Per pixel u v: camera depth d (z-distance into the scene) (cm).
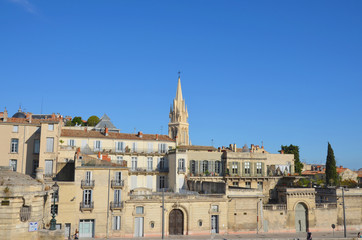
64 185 5128
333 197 6644
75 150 6512
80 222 5178
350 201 6619
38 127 6319
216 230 5716
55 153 6162
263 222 5972
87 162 5412
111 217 5266
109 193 5306
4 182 3553
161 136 7888
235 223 5797
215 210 5728
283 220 6100
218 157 7712
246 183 7650
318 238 5434
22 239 3572
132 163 7175
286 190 6200
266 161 7938
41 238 3647
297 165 10075
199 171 7506
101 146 7081
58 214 5034
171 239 5072
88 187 5200
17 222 3547
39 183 3906
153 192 6188
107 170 5341
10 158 6103
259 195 5953
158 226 5441
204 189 6481
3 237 3475
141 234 5375
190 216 5581
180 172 6975
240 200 5875
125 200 5347
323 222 6366
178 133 17988
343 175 11206
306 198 6303
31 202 3656
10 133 6156
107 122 10188
